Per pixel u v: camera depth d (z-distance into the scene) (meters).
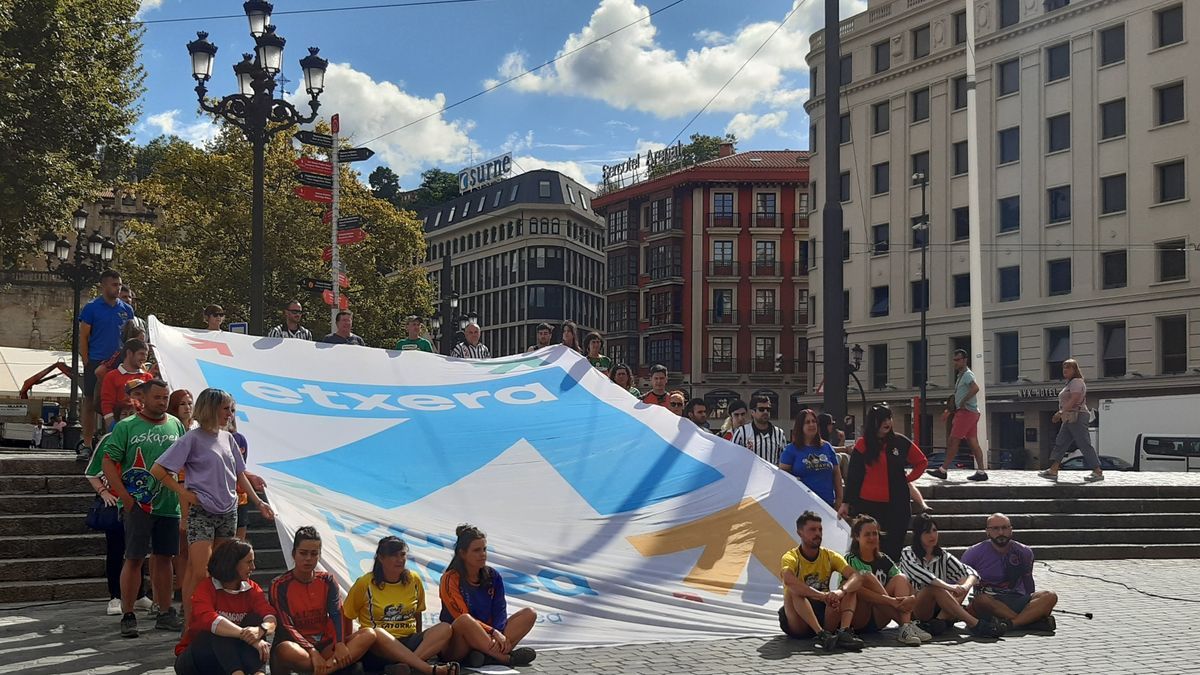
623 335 69.62
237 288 36.66
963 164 44.19
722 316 64.69
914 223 46.00
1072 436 16.42
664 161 74.44
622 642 8.05
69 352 30.09
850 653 7.77
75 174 24.75
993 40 43.16
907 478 10.31
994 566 8.93
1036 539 14.23
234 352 11.16
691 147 76.81
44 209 24.23
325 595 6.58
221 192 37.22
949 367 44.09
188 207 37.94
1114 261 39.25
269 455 9.34
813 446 10.98
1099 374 39.22
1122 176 39.09
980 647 8.04
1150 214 37.97
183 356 10.70
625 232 70.25
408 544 8.55
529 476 10.06
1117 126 39.31
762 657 7.60
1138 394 37.78
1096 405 39.25
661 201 67.31
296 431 9.89
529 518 9.47
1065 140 40.88
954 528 14.12
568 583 8.70
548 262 87.44
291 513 8.34
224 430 7.70
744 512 10.09
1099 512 15.03
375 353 11.91
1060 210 41.00
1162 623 9.13
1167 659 7.59
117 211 56.66
